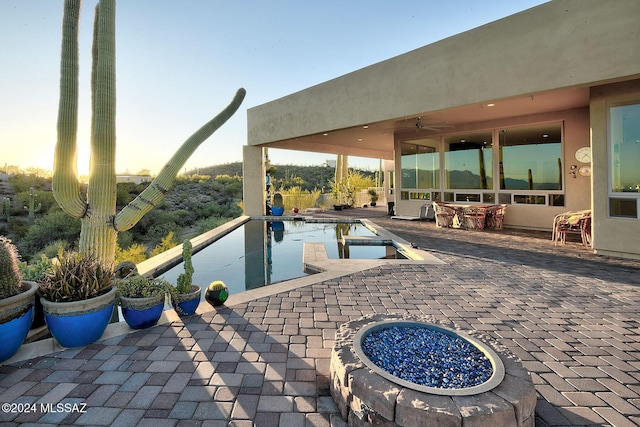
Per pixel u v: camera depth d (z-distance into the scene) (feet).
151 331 10.49
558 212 30.19
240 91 18.35
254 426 6.30
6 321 8.43
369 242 27.89
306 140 47.80
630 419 6.42
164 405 6.91
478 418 5.29
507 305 12.57
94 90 15.81
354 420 6.20
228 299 13.37
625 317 11.35
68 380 7.82
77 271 10.00
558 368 8.24
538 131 31.12
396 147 43.52
